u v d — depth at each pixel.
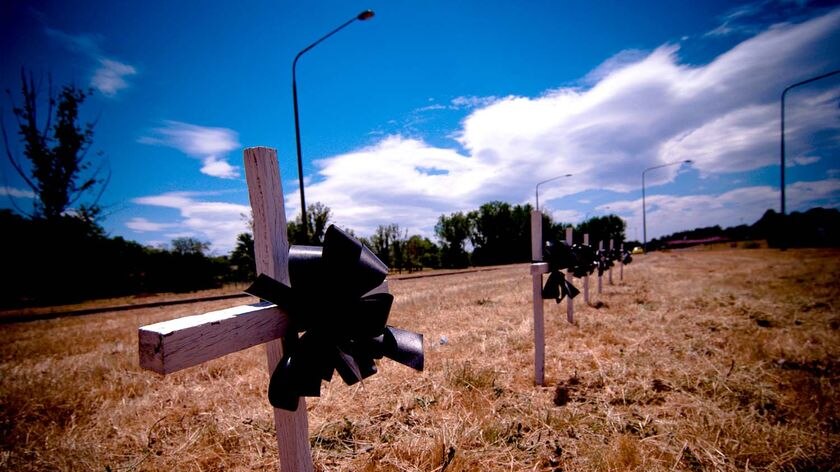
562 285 4.09
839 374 3.71
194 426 3.01
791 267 15.55
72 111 18.30
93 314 12.99
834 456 2.39
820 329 5.41
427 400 3.29
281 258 1.24
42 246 19.28
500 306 8.35
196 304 14.86
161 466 2.49
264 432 2.83
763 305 7.37
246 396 3.59
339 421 2.97
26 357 5.75
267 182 1.19
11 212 19.17
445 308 8.45
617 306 7.82
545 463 2.43
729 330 5.55
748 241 64.94
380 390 3.55
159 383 4.08
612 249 12.79
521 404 3.23
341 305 1.17
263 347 5.48
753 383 3.50
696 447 2.53
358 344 1.27
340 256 1.18
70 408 3.44
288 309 1.18
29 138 17.64
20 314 14.87
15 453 2.62
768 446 2.51
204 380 4.18
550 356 4.54
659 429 2.75
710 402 3.15
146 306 15.21
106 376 4.31
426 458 2.47
